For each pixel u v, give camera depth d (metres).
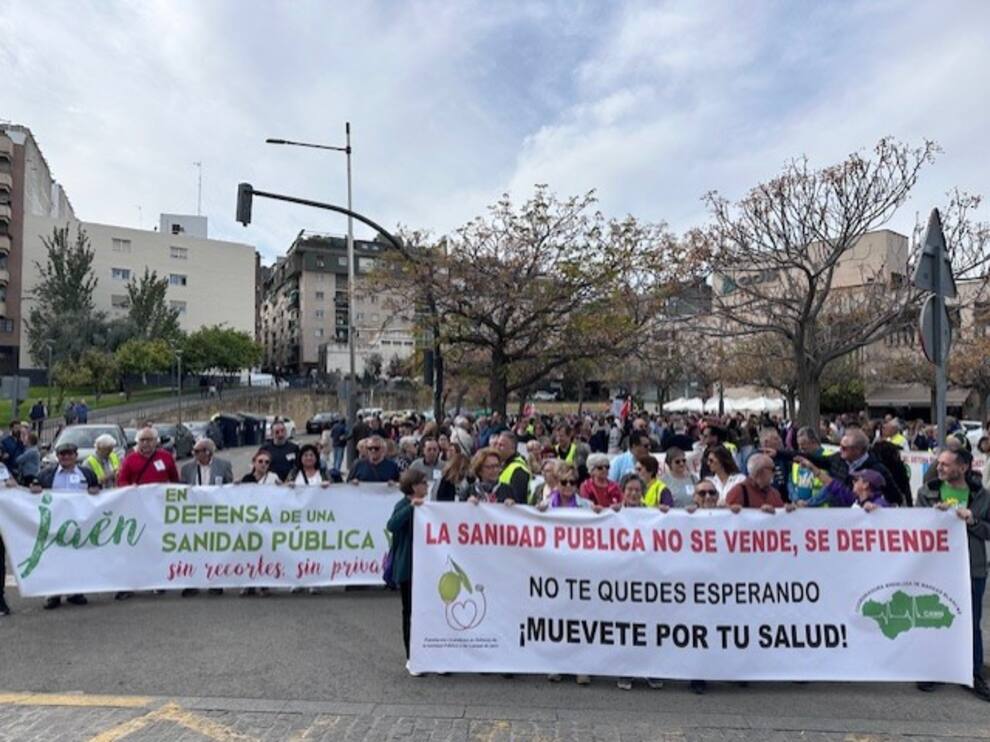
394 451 10.95
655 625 5.37
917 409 51.66
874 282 22.45
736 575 5.37
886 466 7.60
